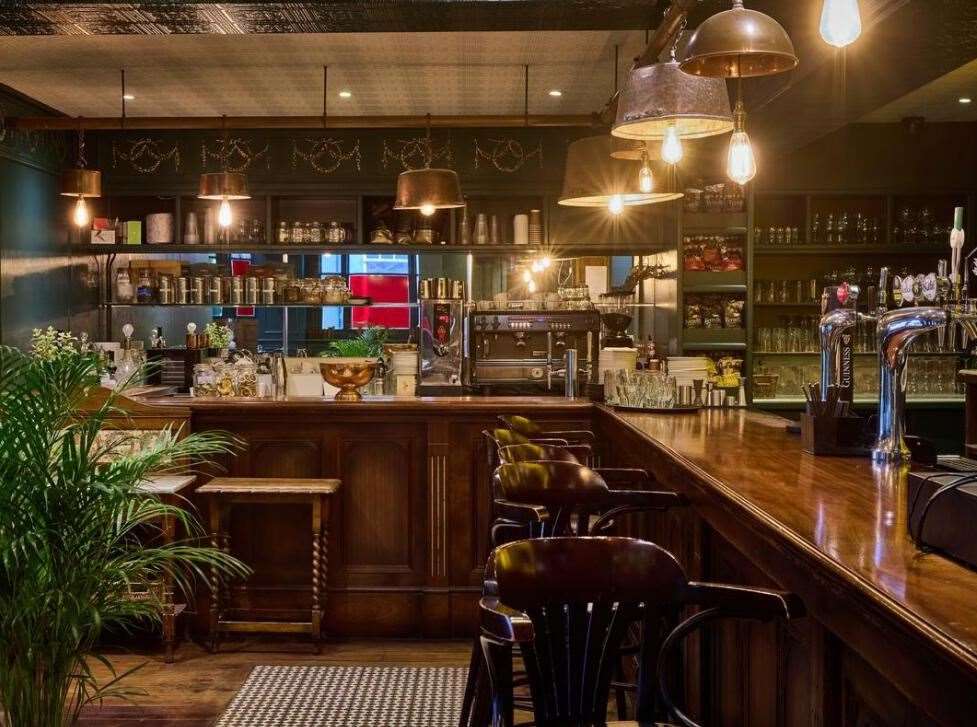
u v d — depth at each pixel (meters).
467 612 5.53
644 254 9.38
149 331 10.07
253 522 5.50
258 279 9.17
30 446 3.30
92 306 9.36
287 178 8.94
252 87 7.75
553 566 2.21
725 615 2.19
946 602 1.62
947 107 8.19
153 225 9.07
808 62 4.77
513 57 6.91
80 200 7.56
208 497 5.38
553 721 2.20
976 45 4.41
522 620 1.88
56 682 3.35
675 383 5.41
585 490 3.32
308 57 6.90
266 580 5.51
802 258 9.05
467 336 8.71
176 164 8.91
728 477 2.95
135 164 8.92
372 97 8.11
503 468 3.30
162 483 4.94
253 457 5.55
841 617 1.96
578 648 2.21
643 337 9.94
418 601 5.54
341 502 5.55
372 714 4.30
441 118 7.31
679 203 8.56
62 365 3.37
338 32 5.61
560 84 7.69
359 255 9.68
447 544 5.54
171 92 7.93
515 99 8.22
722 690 3.13
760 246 8.70
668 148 4.34
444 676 4.83
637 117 3.90
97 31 5.52
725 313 8.71
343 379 5.69
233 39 6.46
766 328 8.83
